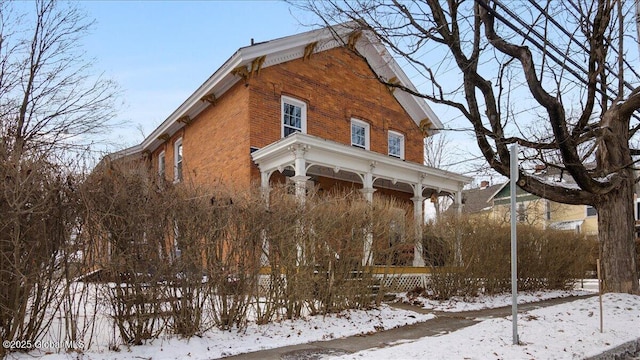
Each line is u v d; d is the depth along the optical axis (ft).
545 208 113.19
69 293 18.94
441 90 29.12
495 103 31.30
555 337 22.94
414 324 29.60
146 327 20.90
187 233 22.15
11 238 17.74
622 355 22.15
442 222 40.96
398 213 35.78
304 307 29.48
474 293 41.09
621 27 32.71
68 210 19.13
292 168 46.14
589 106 32.45
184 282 21.98
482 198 137.18
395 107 65.51
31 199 18.28
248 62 48.67
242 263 24.50
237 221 24.47
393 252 34.76
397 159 50.42
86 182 19.60
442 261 40.22
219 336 23.06
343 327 26.99
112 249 19.95
